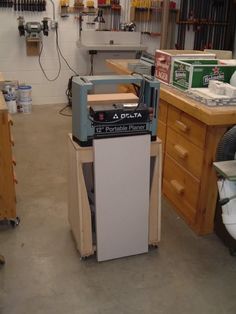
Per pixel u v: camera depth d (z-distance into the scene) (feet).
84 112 6.11
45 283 6.43
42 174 10.45
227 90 7.59
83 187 6.51
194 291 6.37
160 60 9.29
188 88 8.24
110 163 6.43
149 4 16.60
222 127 7.09
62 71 16.94
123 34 16.15
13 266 6.81
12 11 15.25
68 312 5.84
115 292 6.29
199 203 7.73
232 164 5.84
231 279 6.68
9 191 7.68
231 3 17.12
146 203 6.91
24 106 15.65
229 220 5.99
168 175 9.08
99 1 16.01
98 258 6.93
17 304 5.96
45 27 15.64
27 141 12.76
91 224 6.85
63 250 7.30
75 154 6.40
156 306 6.02
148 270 6.84
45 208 8.77
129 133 6.44
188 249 7.48
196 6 17.15
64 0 15.58
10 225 8.04
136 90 7.04
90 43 15.87
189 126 7.80
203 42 17.84
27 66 16.38
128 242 7.06
